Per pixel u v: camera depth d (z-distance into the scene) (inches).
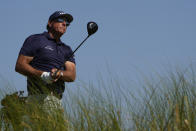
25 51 546.9
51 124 416.2
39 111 441.7
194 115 373.4
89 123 393.1
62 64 569.9
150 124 377.4
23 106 461.4
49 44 558.3
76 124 405.7
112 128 380.2
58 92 543.5
